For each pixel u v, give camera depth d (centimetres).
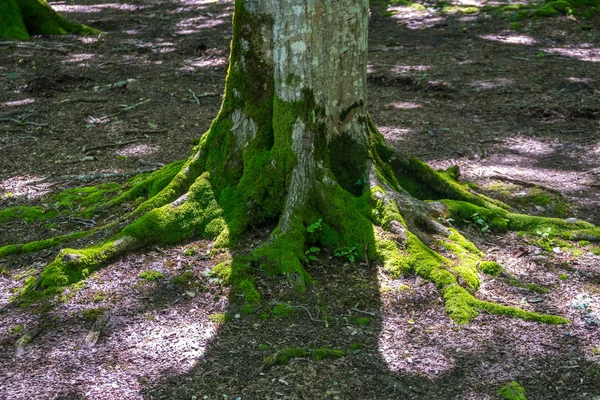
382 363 346
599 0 1527
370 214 460
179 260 450
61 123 859
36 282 427
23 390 328
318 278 427
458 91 998
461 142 763
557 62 1155
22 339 371
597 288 421
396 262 427
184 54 1291
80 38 1410
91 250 445
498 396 320
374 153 505
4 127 841
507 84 1023
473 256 452
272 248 435
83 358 355
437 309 395
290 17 444
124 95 995
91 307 403
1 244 518
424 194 542
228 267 426
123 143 768
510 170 663
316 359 347
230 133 498
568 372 338
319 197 464
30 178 665
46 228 538
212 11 1812
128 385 332
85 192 606
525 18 1490
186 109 927
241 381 333
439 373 338
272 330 376
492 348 359
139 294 414
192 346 363
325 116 471
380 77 1093
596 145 744
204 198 487
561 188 610
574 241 486
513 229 503
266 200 473
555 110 883
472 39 1362
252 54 482
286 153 466
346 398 319
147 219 470
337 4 457
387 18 1653
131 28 1585
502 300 409
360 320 383
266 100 486
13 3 1387
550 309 400
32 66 1159
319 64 457
